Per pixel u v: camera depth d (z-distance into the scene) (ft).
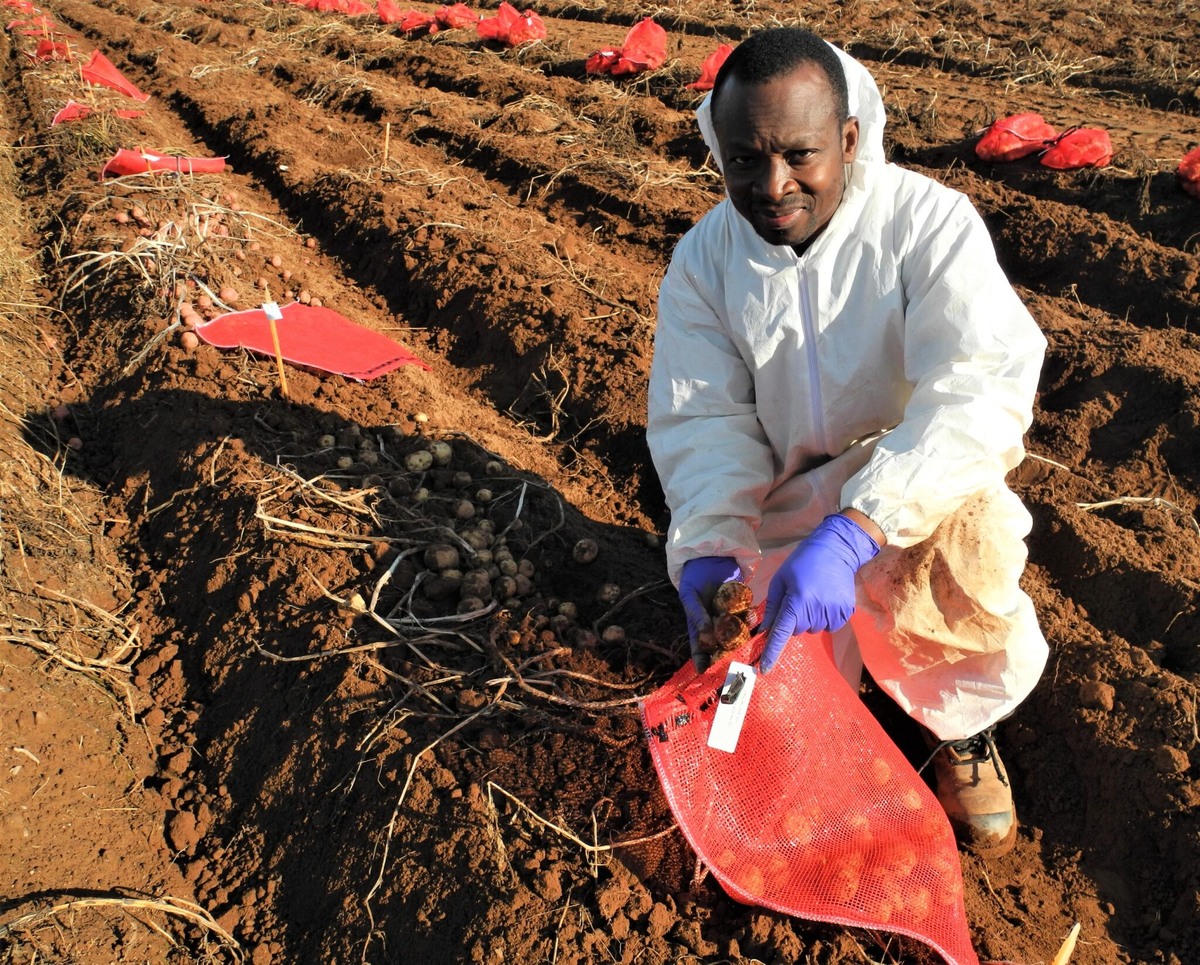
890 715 10.39
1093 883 9.14
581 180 22.81
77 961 8.61
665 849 8.55
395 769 9.34
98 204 21.52
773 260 8.16
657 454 9.34
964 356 7.70
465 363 17.83
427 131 27.53
